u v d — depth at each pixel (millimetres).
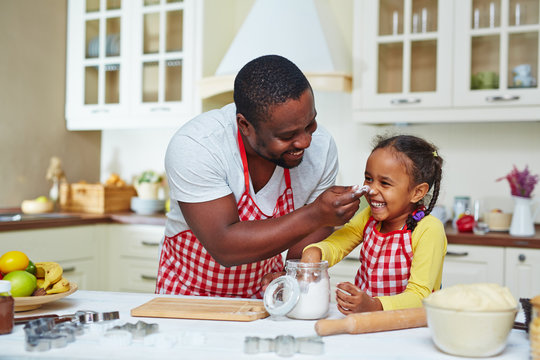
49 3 3268
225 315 984
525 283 2197
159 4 3037
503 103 2416
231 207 1141
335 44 2744
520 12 2408
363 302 998
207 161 1141
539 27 2365
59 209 3277
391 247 1265
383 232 1330
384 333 906
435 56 2539
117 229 2957
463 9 2473
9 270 1111
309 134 1058
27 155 3148
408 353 797
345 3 3020
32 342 799
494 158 2738
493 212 2438
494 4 2439
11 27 3043
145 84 3102
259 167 1265
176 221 1345
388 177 1234
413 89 2574
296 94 987
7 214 2754
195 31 2945
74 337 850
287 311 966
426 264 1189
